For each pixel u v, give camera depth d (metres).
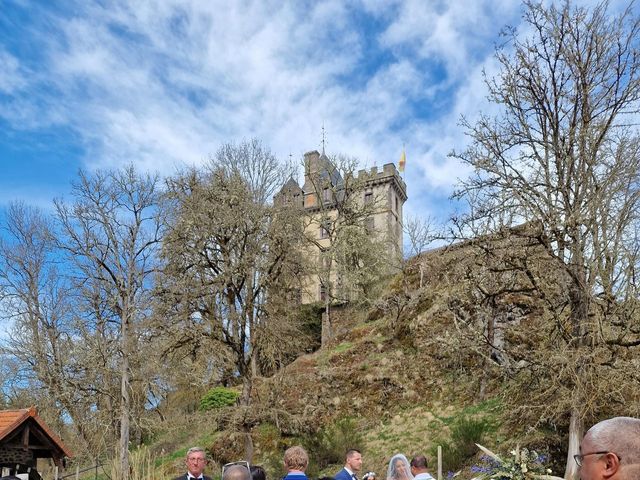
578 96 16.08
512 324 18.02
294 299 26.61
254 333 23.36
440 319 24.98
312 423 23.70
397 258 37.47
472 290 16.52
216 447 25.14
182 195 23.44
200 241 22.45
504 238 15.55
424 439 20.86
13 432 10.21
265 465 22.86
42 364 26.05
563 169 15.70
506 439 17.69
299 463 6.18
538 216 15.06
